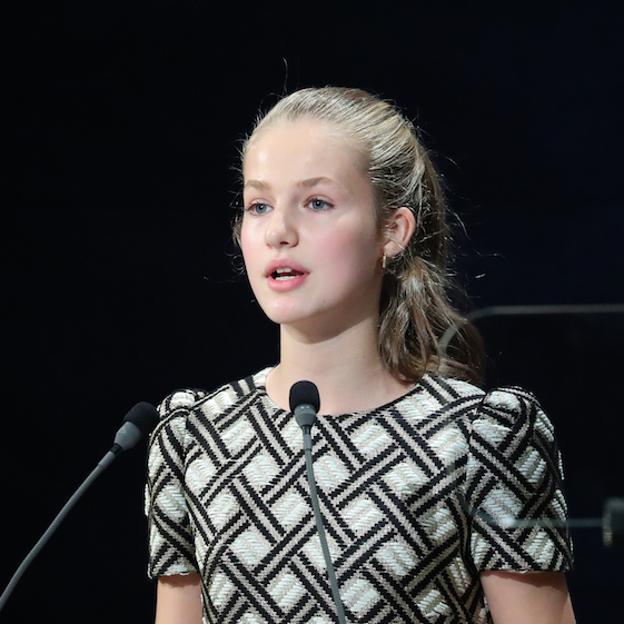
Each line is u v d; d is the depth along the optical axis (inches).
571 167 591.8
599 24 591.5
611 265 585.9
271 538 309.6
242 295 610.9
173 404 334.0
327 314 315.0
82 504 614.9
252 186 316.8
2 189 617.3
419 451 311.6
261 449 318.3
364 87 602.2
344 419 316.8
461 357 333.7
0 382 616.7
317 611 303.3
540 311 326.0
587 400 309.1
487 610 317.1
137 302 615.2
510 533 307.4
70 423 615.5
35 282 617.0
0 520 613.9
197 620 331.3
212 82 612.1
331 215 313.0
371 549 303.9
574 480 285.7
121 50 614.9
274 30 607.8
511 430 312.0
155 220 615.5
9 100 615.8
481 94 596.4
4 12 612.7
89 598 609.9
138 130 616.1
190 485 321.7
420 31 599.8
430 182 335.6
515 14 595.8
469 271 590.2
